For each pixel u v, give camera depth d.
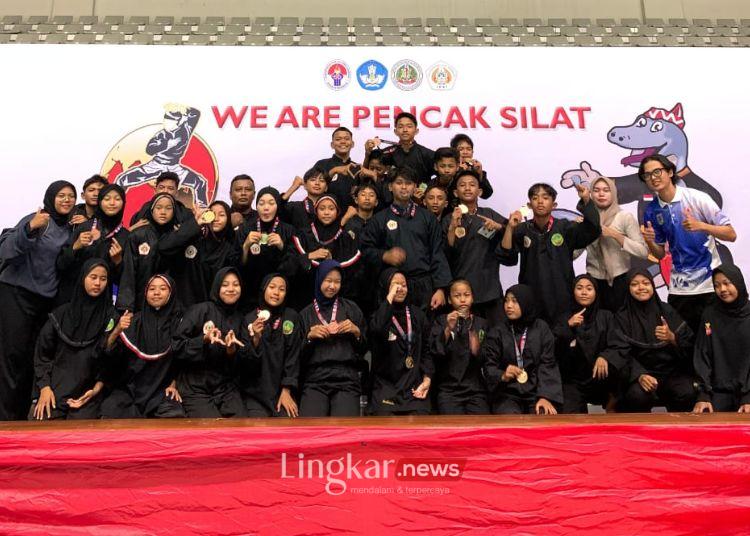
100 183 7.36
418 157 7.66
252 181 7.54
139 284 6.79
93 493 4.93
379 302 6.68
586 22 8.79
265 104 7.99
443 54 8.22
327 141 7.91
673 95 8.11
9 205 7.55
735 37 8.72
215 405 6.14
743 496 5.00
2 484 4.92
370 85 8.09
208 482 4.95
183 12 8.86
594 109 8.05
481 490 4.97
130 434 5.01
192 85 8.01
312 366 6.35
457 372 6.37
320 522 4.91
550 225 7.23
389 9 8.96
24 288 7.02
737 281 6.49
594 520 4.95
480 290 7.05
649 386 6.42
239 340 6.27
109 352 6.23
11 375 6.91
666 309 6.75
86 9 8.77
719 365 6.49
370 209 7.19
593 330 6.60
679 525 4.95
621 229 7.66
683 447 5.04
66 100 7.89
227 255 6.98
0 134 7.73
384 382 6.40
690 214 7.66
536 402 6.34
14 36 8.34
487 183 7.76
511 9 8.97
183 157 7.81
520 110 8.03
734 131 8.01
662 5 9.03
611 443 5.05
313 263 6.84
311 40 8.38
